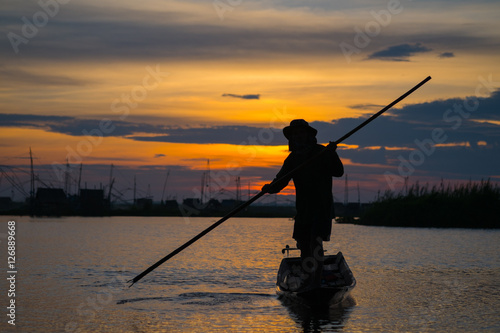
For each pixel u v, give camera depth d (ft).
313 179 29.53
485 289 34.71
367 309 28.78
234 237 85.15
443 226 108.27
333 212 30.25
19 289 34.99
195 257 53.52
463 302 30.48
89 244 70.38
